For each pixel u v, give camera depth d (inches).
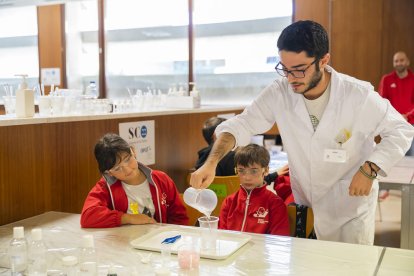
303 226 74.5
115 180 72.9
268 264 48.2
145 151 114.5
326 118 66.4
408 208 101.3
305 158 70.5
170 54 233.3
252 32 215.5
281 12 209.3
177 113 123.3
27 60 256.4
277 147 162.6
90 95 111.2
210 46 224.5
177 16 228.7
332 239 73.4
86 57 247.3
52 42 246.5
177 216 77.8
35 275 46.6
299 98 67.7
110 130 100.4
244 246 54.3
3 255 54.1
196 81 229.1
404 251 51.9
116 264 49.1
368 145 69.4
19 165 75.5
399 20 186.4
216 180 91.8
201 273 45.9
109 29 243.6
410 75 182.5
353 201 70.8
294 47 57.0
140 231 62.3
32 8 248.4
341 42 193.2
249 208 77.1
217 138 70.2
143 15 236.1
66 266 45.1
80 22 245.3
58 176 84.7
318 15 195.2
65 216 74.5
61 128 85.1
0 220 71.8
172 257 51.0
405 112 183.0
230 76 222.2
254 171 76.7
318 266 47.5
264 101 72.4
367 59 190.7
